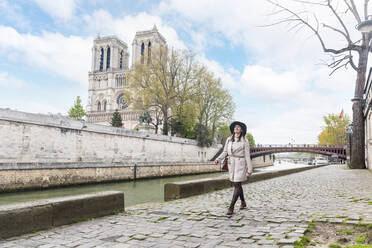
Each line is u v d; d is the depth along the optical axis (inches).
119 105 3727.9
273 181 517.3
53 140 927.0
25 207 165.0
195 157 1936.5
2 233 153.3
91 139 1082.7
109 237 154.8
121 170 1078.4
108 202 218.5
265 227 165.3
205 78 1840.6
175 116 1916.8
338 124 2755.9
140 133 1373.0
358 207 207.5
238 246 131.9
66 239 152.3
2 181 679.1
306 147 2439.7
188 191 318.3
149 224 184.4
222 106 2069.4
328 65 717.9
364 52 737.0
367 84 820.0
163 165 1346.0
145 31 3676.2
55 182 813.9
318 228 158.7
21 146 826.8
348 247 117.3
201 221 188.9
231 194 336.5
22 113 831.1
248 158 215.3
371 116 764.6
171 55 1737.2
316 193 313.0
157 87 1674.5
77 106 2449.6
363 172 629.0
